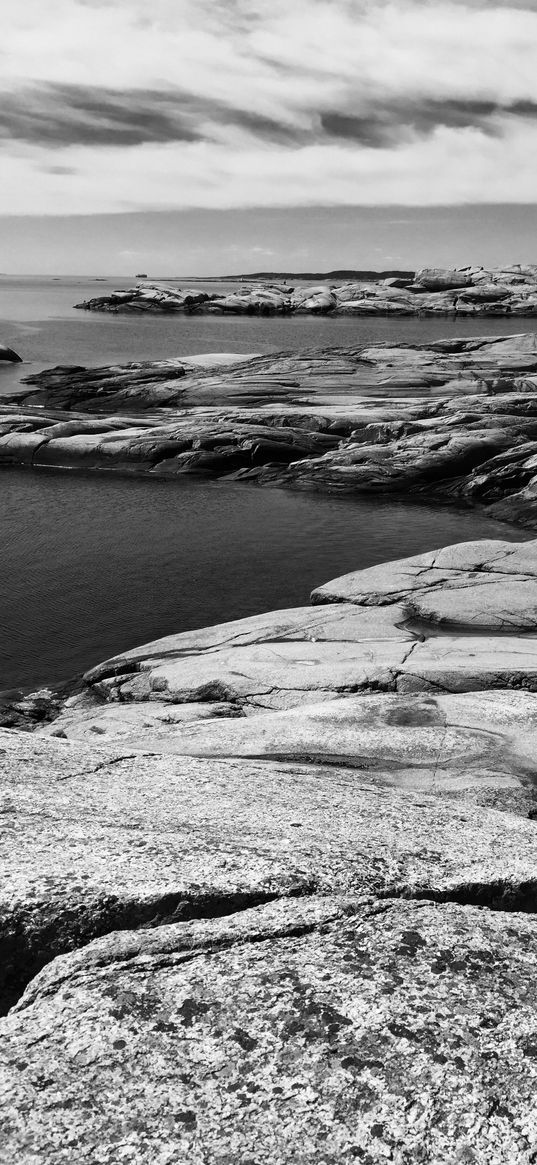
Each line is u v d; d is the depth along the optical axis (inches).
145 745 424.2
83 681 713.0
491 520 1336.1
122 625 893.2
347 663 619.2
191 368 2450.8
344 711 444.1
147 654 711.1
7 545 1201.4
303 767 361.4
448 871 200.1
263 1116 129.7
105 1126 127.3
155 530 1283.2
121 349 3612.2
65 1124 127.3
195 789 238.4
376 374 2237.9
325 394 2097.7
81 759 258.2
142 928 173.5
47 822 205.5
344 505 1439.5
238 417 1829.5
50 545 1200.8
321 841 207.0
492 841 221.9
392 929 175.0
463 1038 145.3
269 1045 142.7
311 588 1014.4
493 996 156.6
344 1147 125.0
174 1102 131.8
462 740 394.3
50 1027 147.9
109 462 1742.1
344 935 172.7
